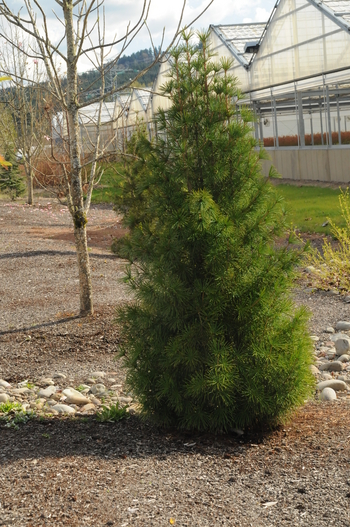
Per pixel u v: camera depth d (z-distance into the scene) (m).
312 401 4.30
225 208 3.61
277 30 21.80
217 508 2.67
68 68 6.29
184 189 3.65
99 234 15.10
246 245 3.57
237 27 27.14
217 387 3.38
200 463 3.20
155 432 3.76
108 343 6.24
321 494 2.75
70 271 10.02
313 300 7.63
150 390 3.74
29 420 4.00
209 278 3.56
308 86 21.12
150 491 2.84
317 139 22.02
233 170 3.62
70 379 5.30
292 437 3.56
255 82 24.19
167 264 3.50
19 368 5.63
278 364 3.51
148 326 3.70
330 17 18.66
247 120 3.65
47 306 7.81
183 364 3.61
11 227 16.20
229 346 3.54
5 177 24.56
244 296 3.54
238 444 3.52
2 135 20.36
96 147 7.00
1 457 3.28
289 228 3.71
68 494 2.80
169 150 3.69
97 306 7.53
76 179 6.82
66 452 3.37
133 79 5.56
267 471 3.06
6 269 10.23
